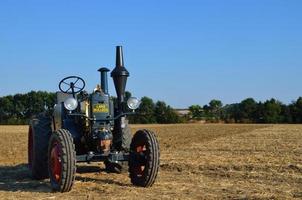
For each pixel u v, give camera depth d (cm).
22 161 1459
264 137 2714
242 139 2491
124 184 895
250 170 1114
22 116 7219
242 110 8700
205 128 5247
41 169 976
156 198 748
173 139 2838
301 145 1956
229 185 890
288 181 946
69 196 770
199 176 1020
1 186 904
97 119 877
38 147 967
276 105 8412
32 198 757
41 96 6900
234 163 1237
